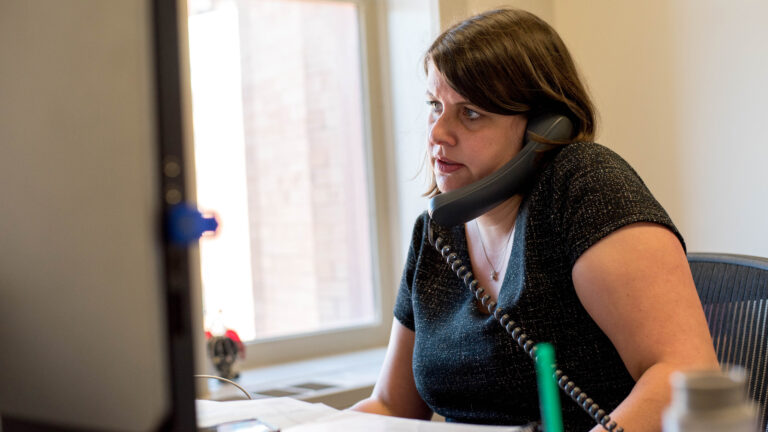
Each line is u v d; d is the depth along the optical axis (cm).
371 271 273
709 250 223
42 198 66
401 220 269
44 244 67
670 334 101
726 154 218
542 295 117
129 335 60
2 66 70
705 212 224
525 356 117
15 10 68
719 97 219
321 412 108
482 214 122
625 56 243
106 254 61
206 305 239
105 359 62
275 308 254
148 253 59
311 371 240
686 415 45
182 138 59
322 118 264
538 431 92
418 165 260
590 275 109
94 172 61
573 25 257
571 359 116
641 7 238
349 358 256
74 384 65
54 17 63
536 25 127
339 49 269
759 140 211
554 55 126
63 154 64
